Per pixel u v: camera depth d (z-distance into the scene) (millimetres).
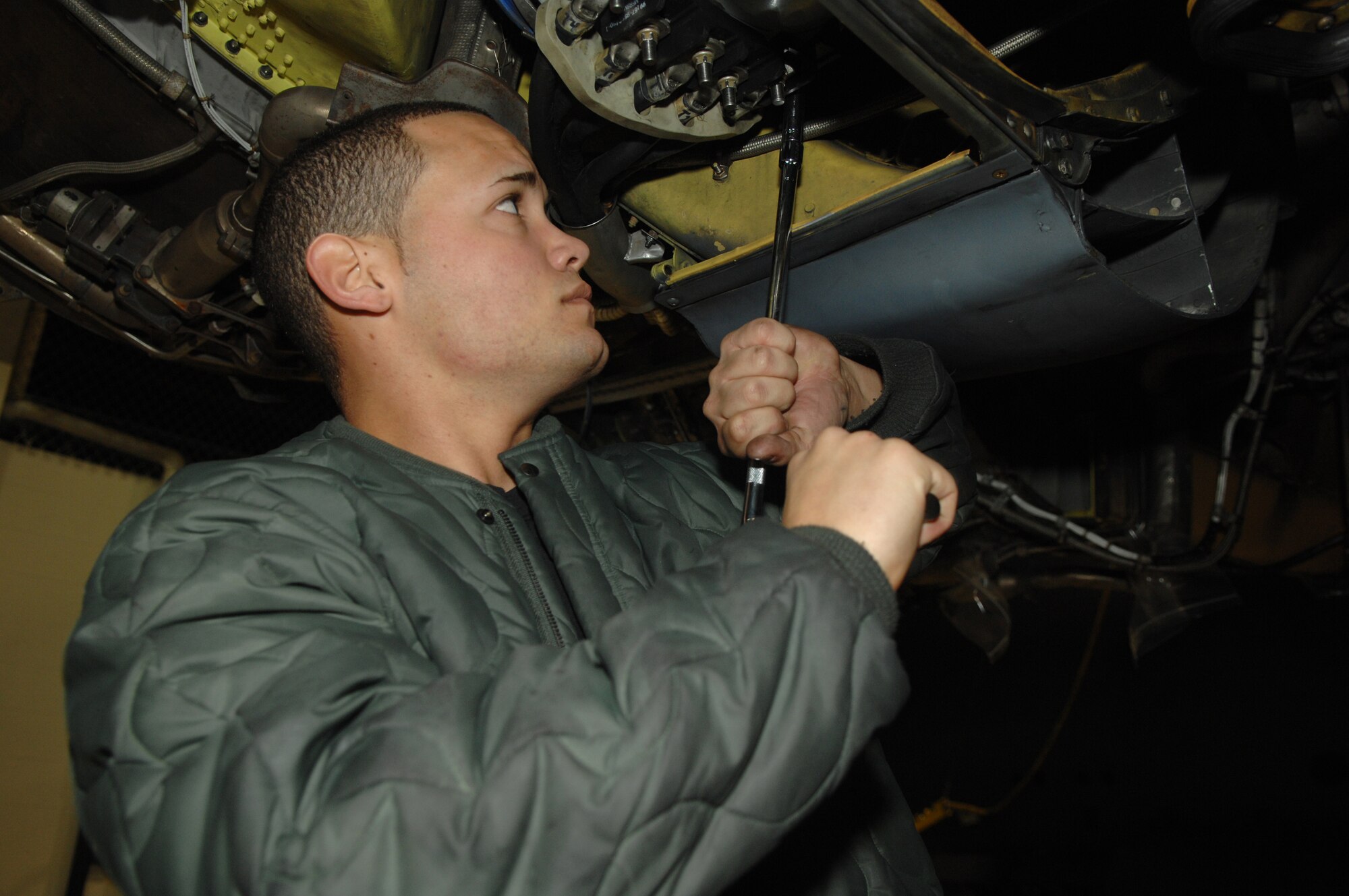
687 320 1403
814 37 1001
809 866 907
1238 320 1933
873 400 1147
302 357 1680
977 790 2729
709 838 631
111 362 2701
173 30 1313
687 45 951
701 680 635
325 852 595
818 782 654
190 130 1396
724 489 1191
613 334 1706
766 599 670
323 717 658
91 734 698
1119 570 2416
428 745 630
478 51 1231
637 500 1111
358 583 803
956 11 1123
